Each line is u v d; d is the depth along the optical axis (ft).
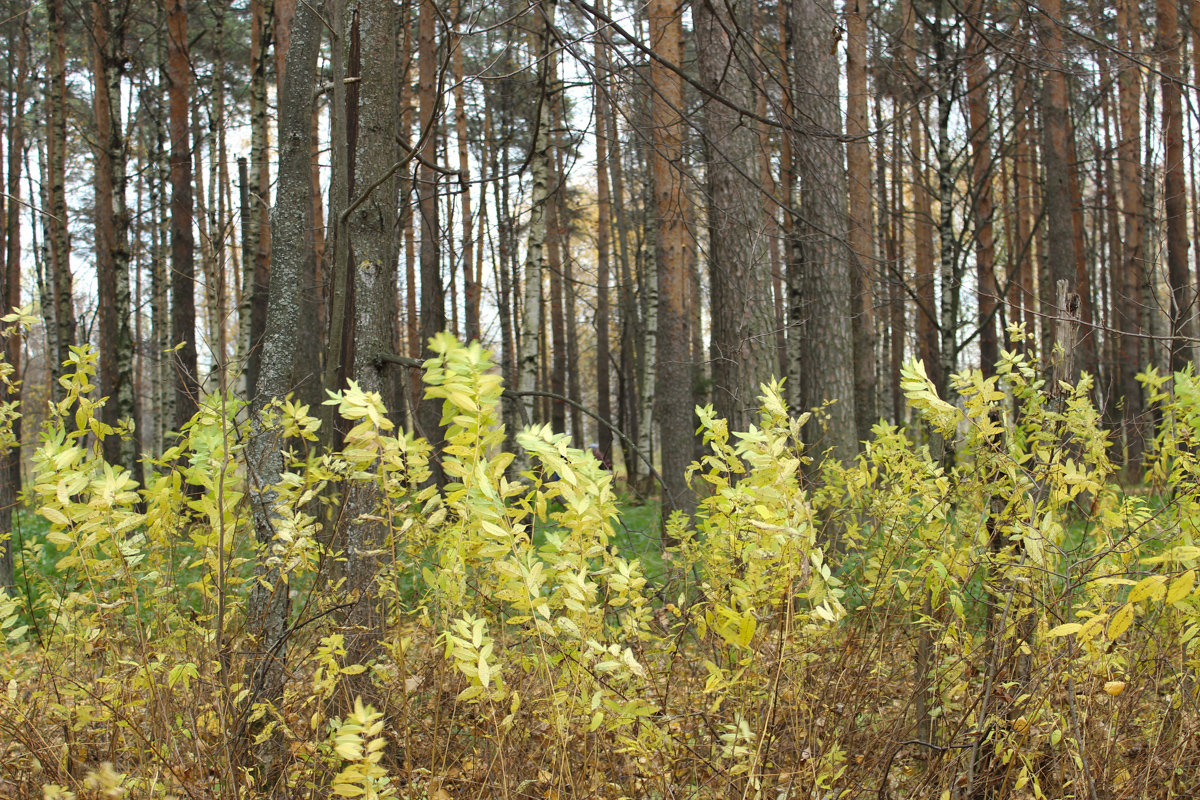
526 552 5.63
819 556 6.03
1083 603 7.75
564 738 5.80
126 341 36.91
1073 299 8.94
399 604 7.86
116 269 37.14
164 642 7.55
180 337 33.09
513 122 55.93
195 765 6.69
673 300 27.99
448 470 5.40
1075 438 8.37
